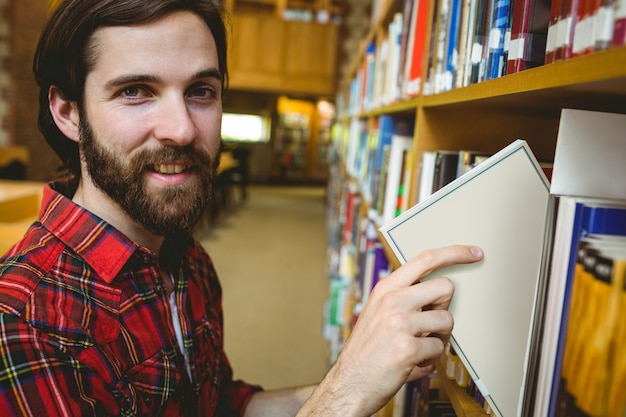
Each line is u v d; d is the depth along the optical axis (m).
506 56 0.73
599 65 0.44
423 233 0.64
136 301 0.85
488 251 0.64
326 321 3.44
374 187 1.94
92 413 0.73
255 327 3.78
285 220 8.33
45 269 0.77
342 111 6.02
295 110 14.15
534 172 0.63
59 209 0.83
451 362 0.83
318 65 8.52
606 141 0.58
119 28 0.78
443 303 0.63
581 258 0.49
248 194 11.31
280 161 14.10
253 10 8.84
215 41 0.95
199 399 0.97
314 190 13.21
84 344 0.75
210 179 0.90
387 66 1.92
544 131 1.04
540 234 0.64
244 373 3.09
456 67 0.95
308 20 8.39
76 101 0.85
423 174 1.14
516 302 0.64
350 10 8.41
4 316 0.68
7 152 5.77
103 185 0.84
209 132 0.88
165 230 0.86
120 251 0.83
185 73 0.81
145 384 0.82
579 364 0.49
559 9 0.55
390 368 0.60
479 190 0.63
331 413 0.63
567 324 0.52
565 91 0.56
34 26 6.66
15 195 3.09
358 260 2.28
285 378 3.05
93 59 0.79
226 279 4.91
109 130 0.81
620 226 0.49
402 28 1.61
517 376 0.64
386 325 0.61
